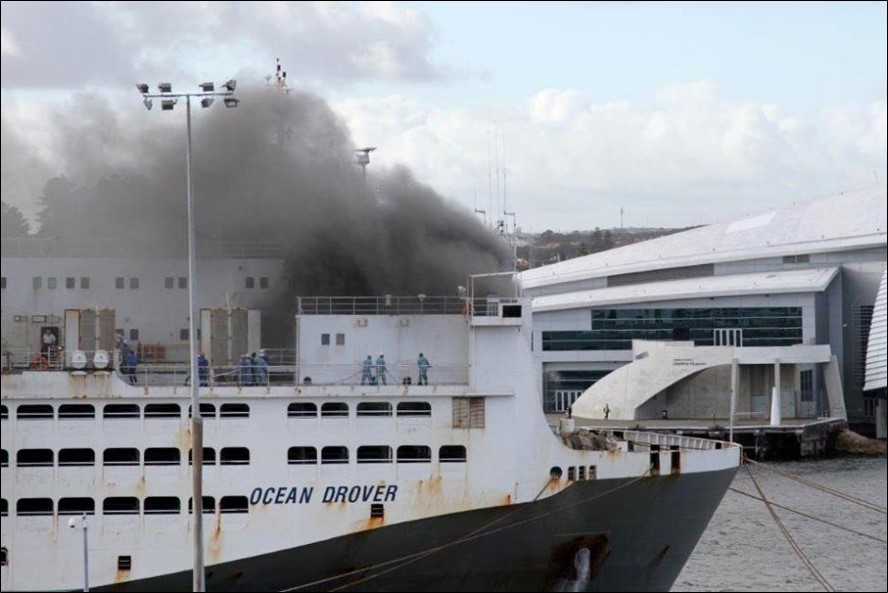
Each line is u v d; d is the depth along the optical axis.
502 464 93.69
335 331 98.62
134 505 91.81
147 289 103.38
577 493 95.81
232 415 91.94
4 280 102.38
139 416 91.69
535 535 95.81
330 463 92.38
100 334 95.88
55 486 91.44
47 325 101.38
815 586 123.81
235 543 91.75
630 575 100.88
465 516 93.62
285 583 93.50
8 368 93.50
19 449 91.38
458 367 96.81
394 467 92.81
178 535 91.81
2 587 91.38
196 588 88.25
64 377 91.00
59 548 91.38
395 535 93.25
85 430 91.56
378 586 95.00
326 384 94.69
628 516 98.31
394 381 98.31
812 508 170.38
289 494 92.12
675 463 98.69
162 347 102.44
